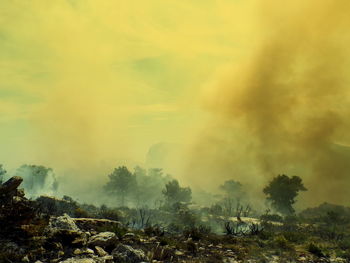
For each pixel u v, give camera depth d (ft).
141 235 52.80
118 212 123.65
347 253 60.70
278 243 63.00
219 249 50.21
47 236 34.86
